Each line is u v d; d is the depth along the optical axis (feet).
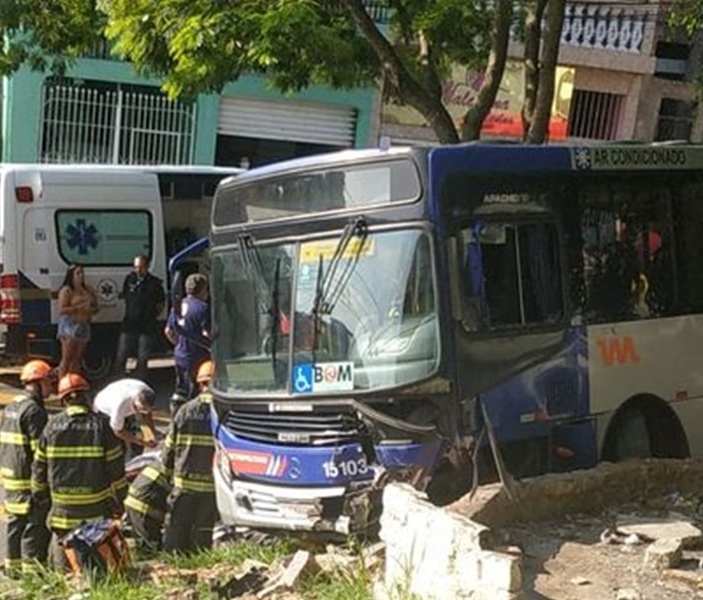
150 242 57.88
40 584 27.94
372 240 27.55
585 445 29.94
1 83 75.20
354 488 27.09
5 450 30.07
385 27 66.49
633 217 31.99
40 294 54.85
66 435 28.60
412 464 26.48
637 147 32.37
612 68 82.84
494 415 27.58
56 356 55.42
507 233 28.53
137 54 44.47
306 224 28.68
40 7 52.49
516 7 52.42
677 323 32.65
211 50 41.45
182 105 75.51
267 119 79.51
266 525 28.58
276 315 28.99
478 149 28.12
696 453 33.22
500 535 23.38
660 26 83.46
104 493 28.91
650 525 24.11
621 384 30.96
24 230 54.60
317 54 42.45
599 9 82.02
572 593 20.03
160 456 31.50
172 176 58.90
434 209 26.86
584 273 30.35
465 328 27.09
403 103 46.73
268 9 41.57
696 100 80.89
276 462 28.25
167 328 49.93
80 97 76.02
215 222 31.12
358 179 27.91
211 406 30.45
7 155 75.36
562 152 30.19
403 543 21.22
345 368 27.50
